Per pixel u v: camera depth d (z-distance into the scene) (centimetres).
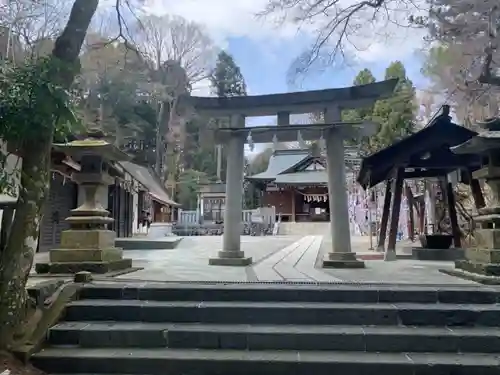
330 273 615
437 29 989
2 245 411
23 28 854
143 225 2142
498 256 534
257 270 657
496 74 1148
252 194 3497
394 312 412
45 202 399
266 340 387
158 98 2688
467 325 406
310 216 3406
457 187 1202
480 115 1530
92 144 610
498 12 904
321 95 775
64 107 378
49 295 451
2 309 370
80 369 363
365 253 1034
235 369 357
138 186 1823
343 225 741
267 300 449
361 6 809
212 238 1745
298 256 955
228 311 422
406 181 1326
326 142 779
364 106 775
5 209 420
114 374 360
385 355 368
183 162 3488
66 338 396
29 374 348
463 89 1284
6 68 375
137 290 459
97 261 591
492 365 343
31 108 362
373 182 1052
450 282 503
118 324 415
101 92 2414
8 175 381
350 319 414
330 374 352
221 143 843
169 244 1242
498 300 436
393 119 1883
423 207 1360
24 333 382
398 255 972
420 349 378
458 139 852
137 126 2875
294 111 801
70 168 991
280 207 3428
